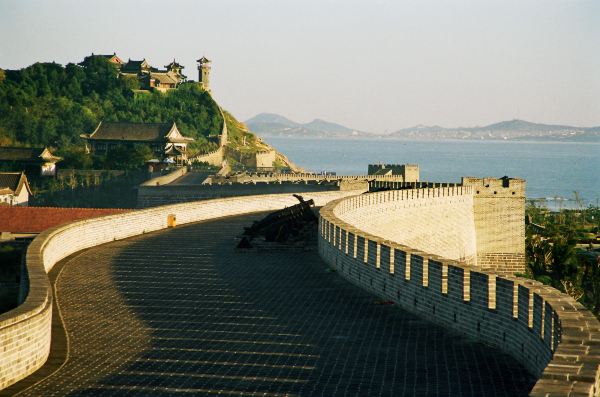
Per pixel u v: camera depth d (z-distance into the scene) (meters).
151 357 27.98
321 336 30.92
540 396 16.30
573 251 111.94
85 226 52.41
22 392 24.47
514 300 28.41
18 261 70.31
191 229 62.62
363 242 40.00
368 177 152.25
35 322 26.45
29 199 194.75
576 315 23.50
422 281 34.12
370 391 24.48
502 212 110.81
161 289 39.16
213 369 26.67
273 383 25.30
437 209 96.62
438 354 28.61
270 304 36.25
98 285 39.97
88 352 28.56
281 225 52.19
